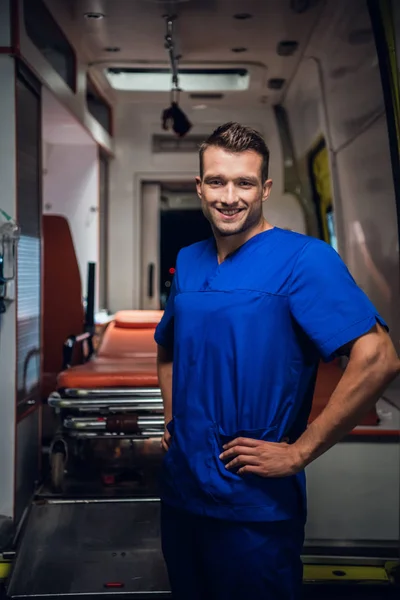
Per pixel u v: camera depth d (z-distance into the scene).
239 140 1.72
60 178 5.85
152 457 4.04
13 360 3.12
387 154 3.45
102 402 3.39
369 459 3.07
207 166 1.75
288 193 6.24
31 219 3.45
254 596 1.77
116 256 6.38
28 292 3.41
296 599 1.81
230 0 3.73
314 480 3.06
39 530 3.01
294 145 6.08
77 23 4.13
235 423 1.75
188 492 1.81
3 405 3.13
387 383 1.64
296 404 1.78
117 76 5.56
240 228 1.76
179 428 1.83
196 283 1.88
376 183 3.70
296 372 1.76
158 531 3.01
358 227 4.14
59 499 3.24
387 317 3.61
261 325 1.74
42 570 2.75
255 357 1.73
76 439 3.83
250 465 1.68
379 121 3.54
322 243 1.78
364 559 2.93
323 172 5.20
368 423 3.17
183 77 5.57
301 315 1.71
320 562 2.93
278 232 1.85
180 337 1.84
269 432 1.73
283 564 1.77
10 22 3.02
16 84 3.11
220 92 5.82
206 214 1.80
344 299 1.68
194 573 1.88
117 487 3.44
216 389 1.76
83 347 4.72
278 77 5.35
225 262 1.84
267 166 1.80
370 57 3.52
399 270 3.40
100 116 6.08
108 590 2.64
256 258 1.81
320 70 4.71
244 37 4.41
